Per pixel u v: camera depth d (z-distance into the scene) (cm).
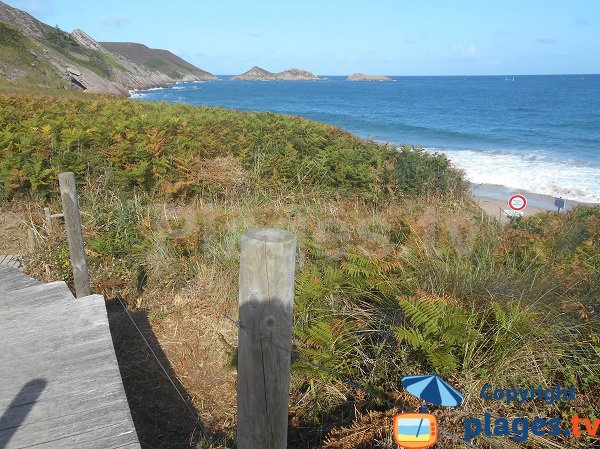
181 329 573
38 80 4616
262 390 237
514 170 2380
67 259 681
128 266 683
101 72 8281
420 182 1184
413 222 663
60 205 852
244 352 236
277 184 1084
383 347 442
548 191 1994
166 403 456
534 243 582
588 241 627
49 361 396
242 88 15375
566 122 4966
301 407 423
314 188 1097
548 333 407
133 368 505
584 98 9262
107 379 370
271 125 1412
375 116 5566
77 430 317
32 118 1195
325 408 418
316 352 430
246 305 230
